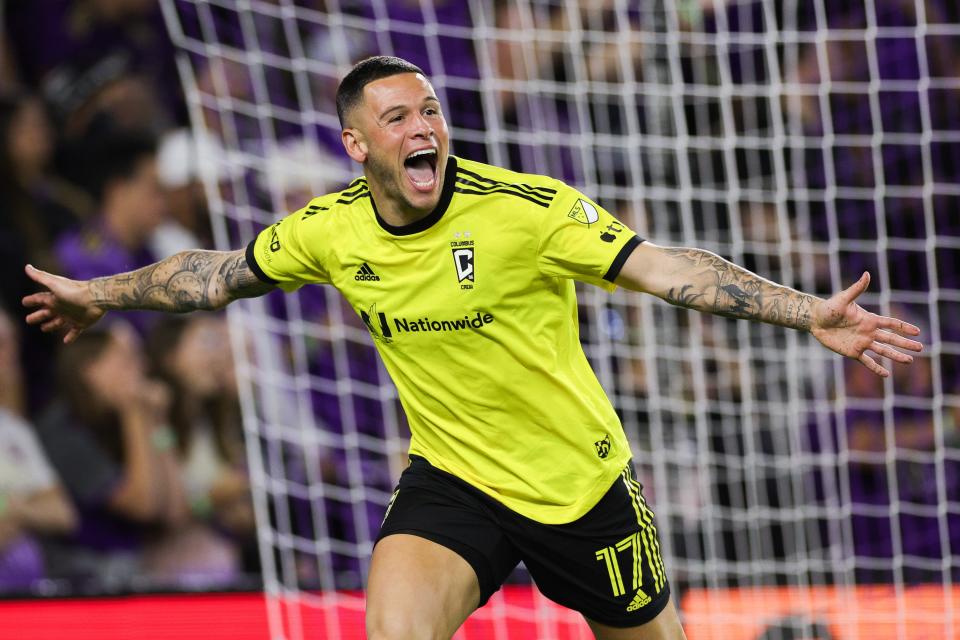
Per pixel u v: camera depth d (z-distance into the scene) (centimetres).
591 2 2481
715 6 2439
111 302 1236
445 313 1068
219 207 2086
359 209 1097
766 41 2238
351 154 1076
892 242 2341
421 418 1152
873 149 2369
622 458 1166
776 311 984
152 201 2345
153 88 2444
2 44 2458
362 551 2211
